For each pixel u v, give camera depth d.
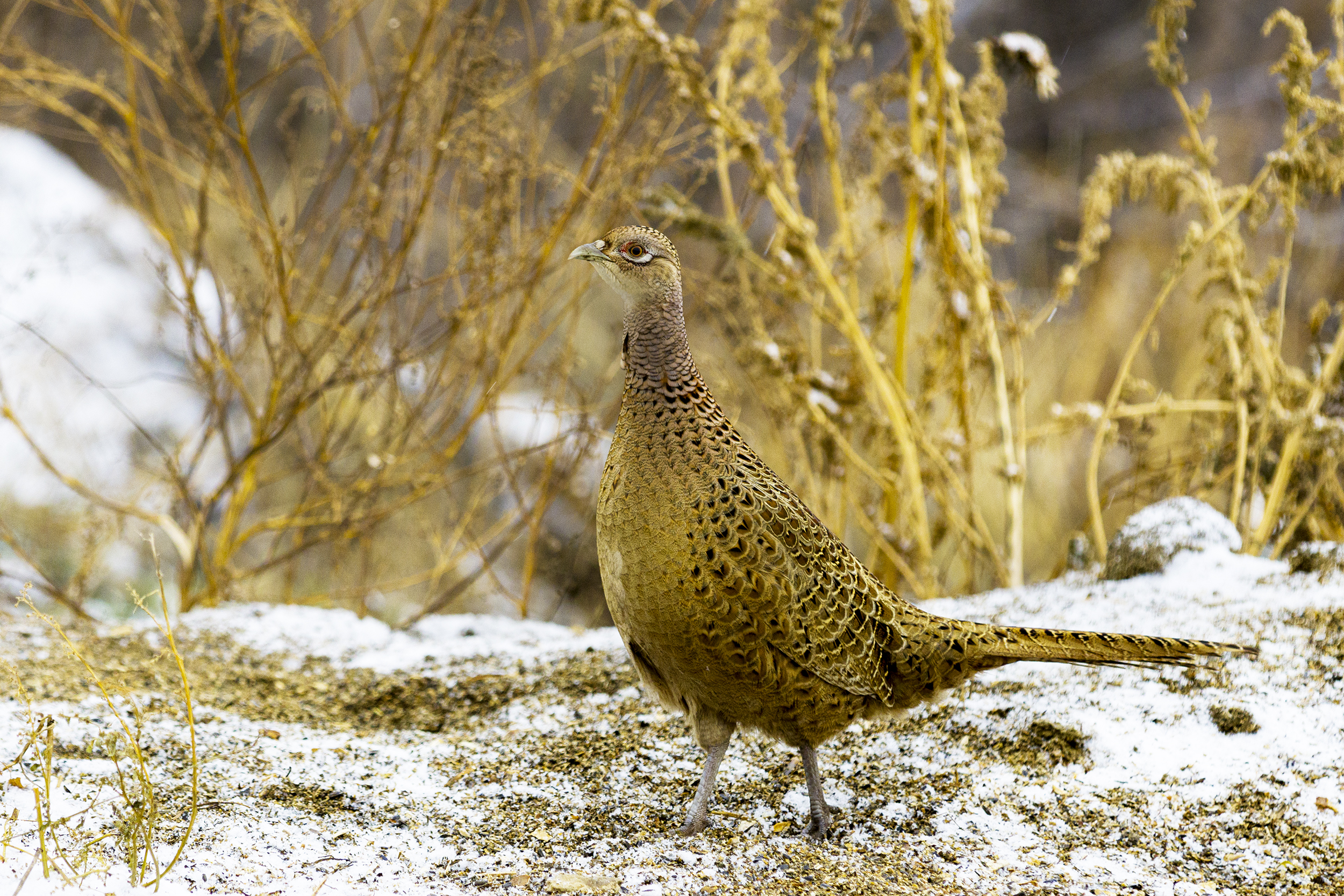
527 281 10.76
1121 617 8.20
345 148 12.09
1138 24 27.62
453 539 11.65
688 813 6.15
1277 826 5.94
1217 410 10.61
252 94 17.53
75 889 4.79
